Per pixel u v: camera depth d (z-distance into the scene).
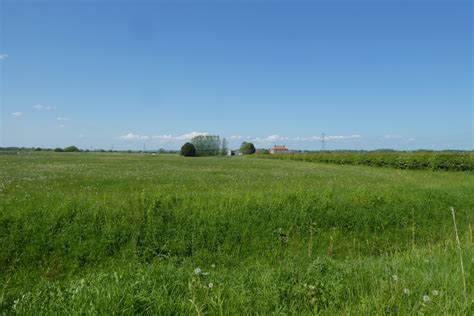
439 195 14.44
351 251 9.35
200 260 8.05
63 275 7.12
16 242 7.49
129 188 15.47
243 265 8.00
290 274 5.67
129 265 7.33
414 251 7.16
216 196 11.00
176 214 9.10
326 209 10.91
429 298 4.16
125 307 4.22
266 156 101.19
